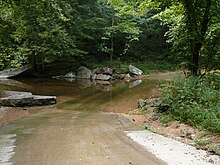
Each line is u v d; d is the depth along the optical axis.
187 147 6.08
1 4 9.13
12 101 12.95
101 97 16.44
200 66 11.51
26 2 9.19
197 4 10.89
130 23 27.47
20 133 7.47
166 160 5.21
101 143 6.36
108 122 9.37
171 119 8.96
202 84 10.16
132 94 17.45
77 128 8.12
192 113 8.39
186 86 9.93
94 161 5.14
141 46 35.91
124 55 34.28
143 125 8.83
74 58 29.97
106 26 29.08
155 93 17.55
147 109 11.61
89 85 22.42
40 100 13.63
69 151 5.75
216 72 11.53
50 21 19.84
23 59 17.56
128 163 5.04
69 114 11.27
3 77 26.48
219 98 9.02
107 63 30.48
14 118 10.37
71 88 20.30
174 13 13.57
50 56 25.28
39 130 7.84
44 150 5.82
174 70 31.20
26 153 5.62
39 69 28.08
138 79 26.11
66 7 21.44
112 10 27.38
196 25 11.05
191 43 11.07
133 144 6.29
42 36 20.33
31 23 18.95
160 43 35.88
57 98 15.84
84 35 27.00
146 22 32.09
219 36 10.95
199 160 5.21
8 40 14.57
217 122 7.14
